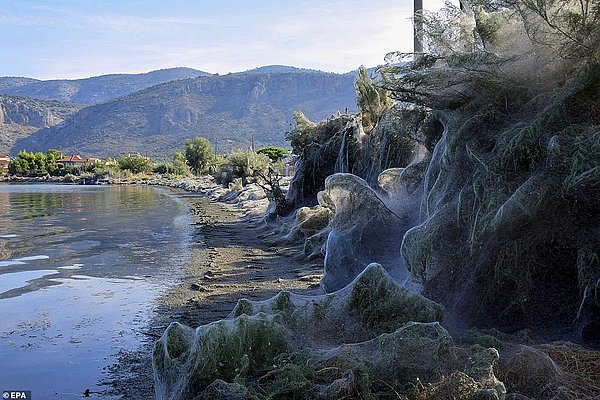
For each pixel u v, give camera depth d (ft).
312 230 52.70
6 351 23.93
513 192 18.88
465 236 20.72
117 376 20.88
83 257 48.75
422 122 29.37
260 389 14.34
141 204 121.29
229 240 58.90
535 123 19.19
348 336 17.53
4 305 32.07
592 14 19.43
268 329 16.26
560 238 18.89
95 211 101.24
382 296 18.29
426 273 21.43
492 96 21.94
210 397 14.06
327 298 19.13
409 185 30.60
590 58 19.52
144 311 30.12
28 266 44.55
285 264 42.88
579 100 19.67
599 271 17.72
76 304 32.01
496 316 19.57
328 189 30.04
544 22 20.18
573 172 17.57
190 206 114.01
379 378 14.03
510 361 14.56
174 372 15.70
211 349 15.30
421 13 26.27
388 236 28.55
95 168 361.51
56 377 20.94
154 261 46.32
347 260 28.71
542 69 21.12
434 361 14.28
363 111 60.54
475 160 20.94
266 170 141.49
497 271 19.43
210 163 331.98
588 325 17.65
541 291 19.24
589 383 14.14
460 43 25.59
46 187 240.12
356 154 56.24
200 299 32.14
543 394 13.62
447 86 22.57
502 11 23.02
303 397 13.82
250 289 34.19
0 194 167.43
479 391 12.67
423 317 17.78
